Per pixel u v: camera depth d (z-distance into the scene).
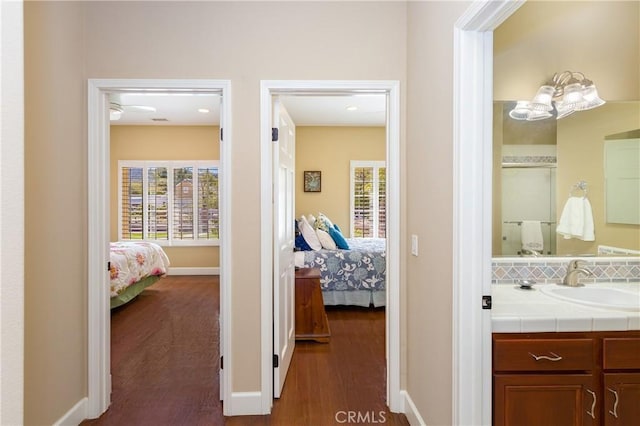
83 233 2.10
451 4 1.49
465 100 1.40
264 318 2.15
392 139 2.17
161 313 4.11
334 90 2.19
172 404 2.24
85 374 2.10
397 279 2.15
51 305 1.84
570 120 2.04
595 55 2.03
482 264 1.41
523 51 2.01
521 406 1.42
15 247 0.80
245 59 2.15
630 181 2.05
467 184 1.40
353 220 6.11
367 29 2.18
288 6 2.17
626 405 1.44
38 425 1.75
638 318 1.46
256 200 2.16
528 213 2.05
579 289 1.89
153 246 4.99
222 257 2.18
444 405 1.58
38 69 1.74
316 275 3.29
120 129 6.21
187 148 6.27
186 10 2.15
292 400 2.27
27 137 1.68
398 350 2.15
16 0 0.80
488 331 1.41
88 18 2.12
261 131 2.15
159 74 2.14
